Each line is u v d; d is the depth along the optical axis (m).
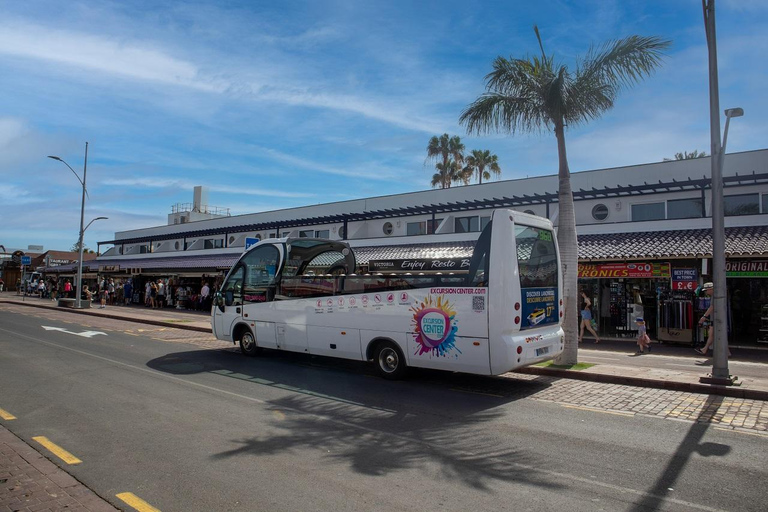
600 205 20.59
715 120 9.01
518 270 8.48
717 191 8.92
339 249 12.68
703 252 14.96
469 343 8.41
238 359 11.91
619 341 16.86
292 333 11.13
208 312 27.91
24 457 5.14
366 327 9.80
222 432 6.17
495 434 6.23
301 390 8.66
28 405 7.30
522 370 10.58
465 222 24.47
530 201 21.80
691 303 15.45
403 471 4.96
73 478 4.66
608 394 8.57
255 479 4.72
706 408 7.58
